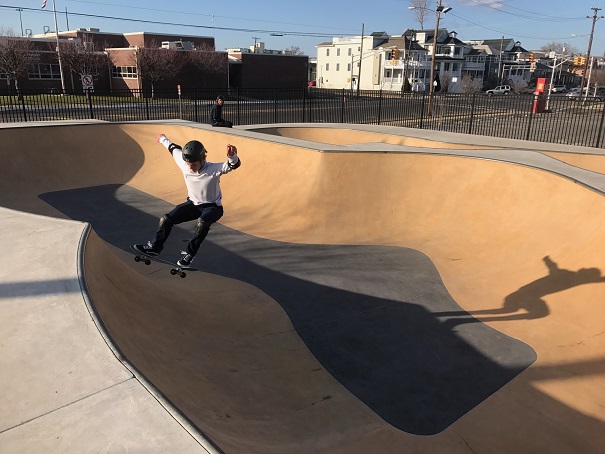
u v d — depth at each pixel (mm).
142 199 11977
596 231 6582
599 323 5500
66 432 2443
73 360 3045
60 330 3359
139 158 14398
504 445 4074
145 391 2771
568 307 5938
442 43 84000
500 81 88500
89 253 4953
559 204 7559
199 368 4527
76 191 12539
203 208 5277
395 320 6164
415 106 36656
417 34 84312
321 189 10188
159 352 4344
